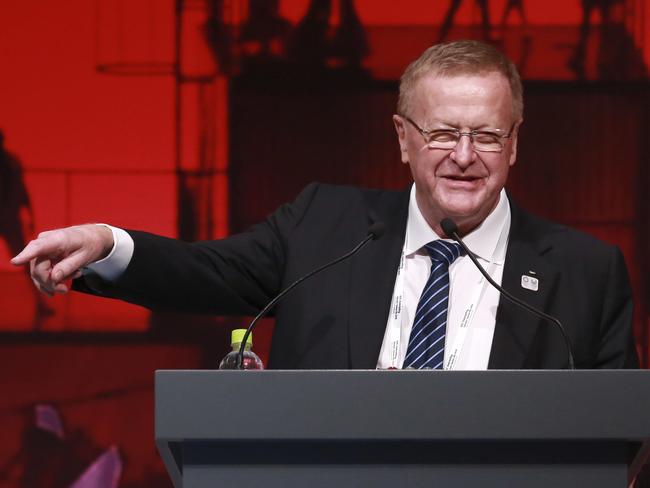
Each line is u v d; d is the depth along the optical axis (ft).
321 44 49.21
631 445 16.38
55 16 49.03
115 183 48.67
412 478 15.84
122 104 48.88
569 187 49.01
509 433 15.61
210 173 48.83
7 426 47.80
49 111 48.80
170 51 49.08
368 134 49.06
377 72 49.08
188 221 48.62
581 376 15.74
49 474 47.70
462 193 23.36
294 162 48.96
